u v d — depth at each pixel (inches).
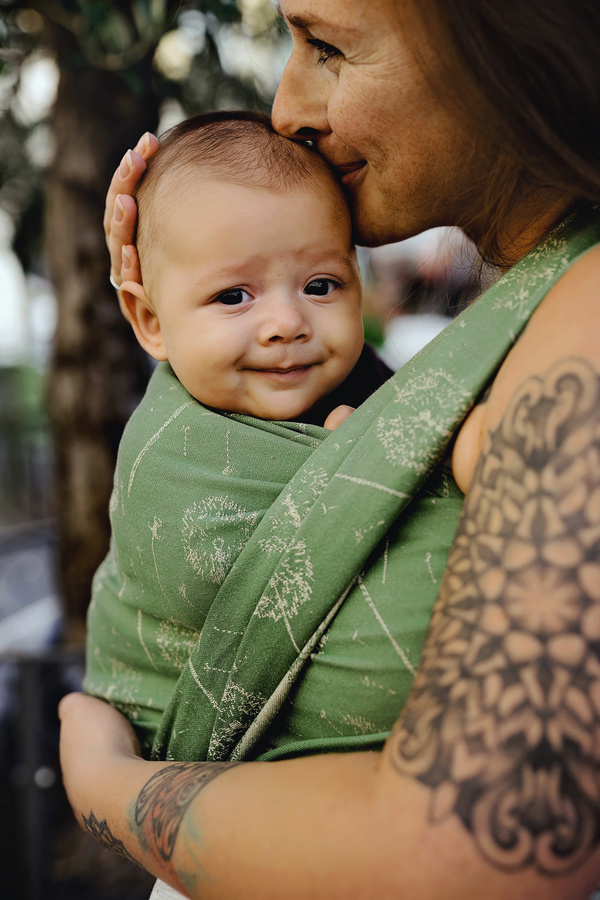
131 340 106.4
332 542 29.2
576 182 26.5
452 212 35.6
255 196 36.6
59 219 100.9
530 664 21.0
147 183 40.1
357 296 40.1
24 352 356.5
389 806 21.7
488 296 29.5
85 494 104.4
